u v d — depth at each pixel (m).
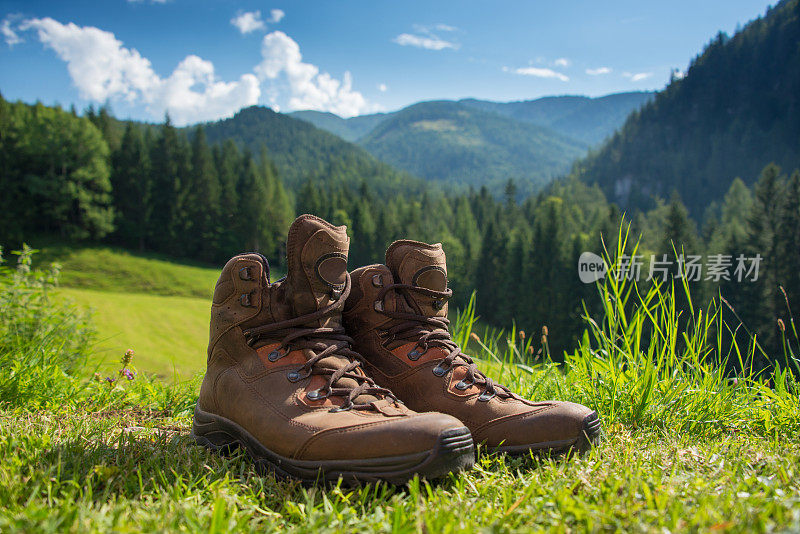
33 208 61.75
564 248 54.44
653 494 1.22
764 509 1.07
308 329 1.60
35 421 1.85
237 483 1.35
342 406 1.46
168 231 69.25
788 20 180.50
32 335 3.30
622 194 157.00
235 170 87.69
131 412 2.37
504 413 1.61
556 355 46.91
